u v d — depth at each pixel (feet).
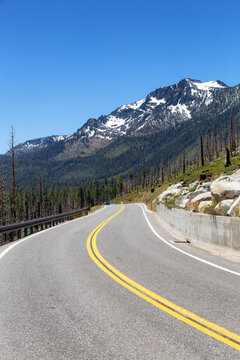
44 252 37.14
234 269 26.76
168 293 19.86
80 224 79.30
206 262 29.94
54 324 15.07
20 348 12.61
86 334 13.83
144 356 11.72
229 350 12.15
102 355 11.87
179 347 12.41
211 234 38.09
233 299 18.44
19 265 29.71
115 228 66.39
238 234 32.45
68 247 40.57
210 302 17.95
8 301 18.83
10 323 15.33
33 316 16.22
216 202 63.46
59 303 18.26
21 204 370.32
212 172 179.01
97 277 24.38
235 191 58.95
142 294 19.74
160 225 73.61
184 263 29.55
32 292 20.62
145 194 369.91
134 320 15.37
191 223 45.37
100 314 16.31
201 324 14.76
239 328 14.25
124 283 22.48
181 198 122.62
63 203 526.57
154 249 38.34
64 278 24.26
